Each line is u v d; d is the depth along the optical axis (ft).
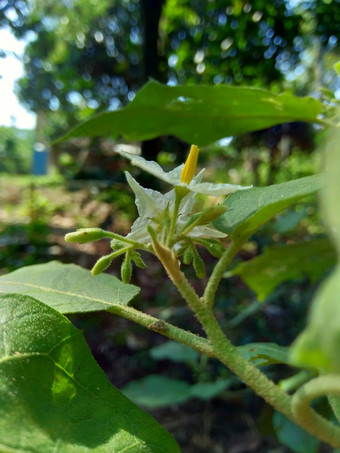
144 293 1.08
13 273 0.28
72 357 0.19
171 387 0.72
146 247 0.20
